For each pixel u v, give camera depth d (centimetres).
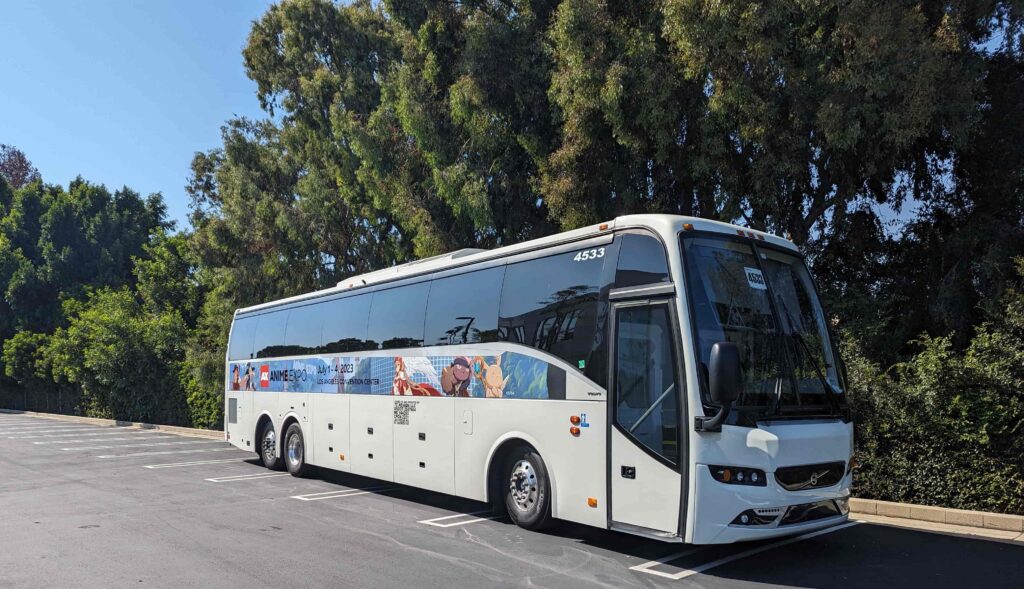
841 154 1185
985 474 900
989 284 1197
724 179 1236
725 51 1084
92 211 5012
